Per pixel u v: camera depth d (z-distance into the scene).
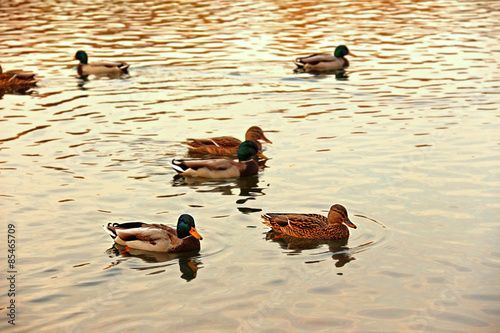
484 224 16.03
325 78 30.88
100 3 49.28
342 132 23.41
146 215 16.98
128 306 12.91
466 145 21.58
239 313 12.64
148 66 32.91
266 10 46.06
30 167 20.34
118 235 15.32
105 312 12.70
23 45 37.19
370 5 47.97
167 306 12.91
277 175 19.75
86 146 22.31
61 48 36.53
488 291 13.23
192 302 13.04
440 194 17.83
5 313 12.63
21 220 16.59
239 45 36.66
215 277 14.02
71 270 14.30
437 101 26.59
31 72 30.48
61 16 44.75
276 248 15.31
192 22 42.38
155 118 25.39
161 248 15.12
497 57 32.84
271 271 14.23
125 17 44.16
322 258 14.79
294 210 17.22
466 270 14.04
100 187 18.86
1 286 13.60
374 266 14.35
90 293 13.39
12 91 29.58
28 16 44.88
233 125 24.56
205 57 34.31
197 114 25.89
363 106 26.45
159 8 47.03
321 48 35.97
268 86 29.78
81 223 16.52
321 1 49.72
